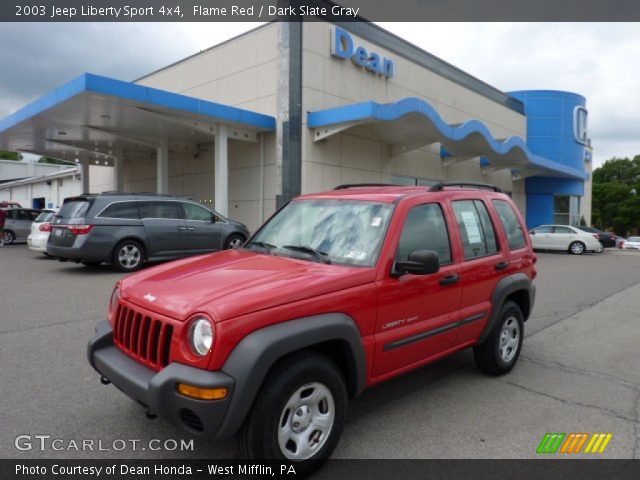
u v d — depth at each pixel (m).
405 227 3.72
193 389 2.59
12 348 5.41
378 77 19.27
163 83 21.94
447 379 4.79
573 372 5.09
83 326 6.36
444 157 23.34
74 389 4.27
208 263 3.73
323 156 16.72
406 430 3.66
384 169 19.28
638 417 3.98
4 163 48.34
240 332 2.68
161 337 2.84
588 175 38.16
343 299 3.14
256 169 17.45
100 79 12.59
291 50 15.87
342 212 3.99
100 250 10.69
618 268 15.74
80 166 27.25
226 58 18.83
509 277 4.77
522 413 4.01
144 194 11.64
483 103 27.19
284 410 2.83
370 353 3.32
